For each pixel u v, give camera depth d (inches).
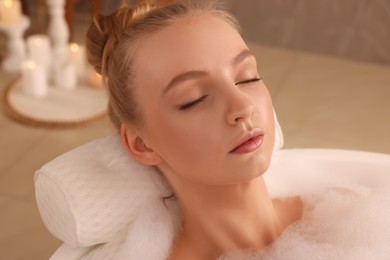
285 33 125.2
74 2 115.2
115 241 44.6
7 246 74.5
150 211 43.9
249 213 41.2
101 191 43.1
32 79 97.0
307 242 44.4
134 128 38.7
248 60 35.9
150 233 43.1
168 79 34.9
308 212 48.3
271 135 35.8
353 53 123.3
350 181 52.1
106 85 40.3
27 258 73.0
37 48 103.4
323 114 104.7
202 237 41.8
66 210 42.6
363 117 104.6
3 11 106.6
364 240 45.0
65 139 91.7
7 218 78.5
